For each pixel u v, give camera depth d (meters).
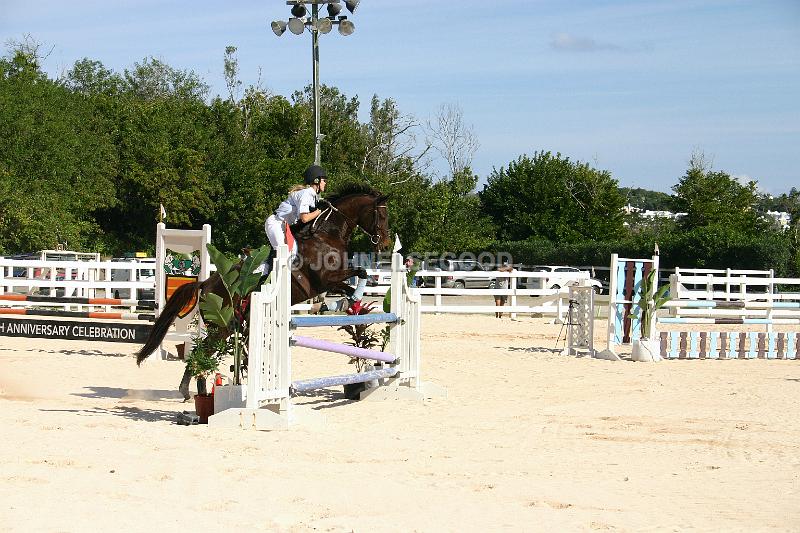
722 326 26.06
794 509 6.22
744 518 5.95
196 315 14.84
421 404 11.35
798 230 46.31
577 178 61.19
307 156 52.97
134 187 51.16
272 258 11.12
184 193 49.53
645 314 17.56
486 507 6.13
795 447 8.59
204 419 9.59
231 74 63.22
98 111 54.69
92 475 6.71
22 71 50.19
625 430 9.46
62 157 45.34
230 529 5.42
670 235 46.84
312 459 7.76
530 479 7.09
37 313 15.72
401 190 44.41
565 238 59.09
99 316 15.41
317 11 22.39
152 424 9.24
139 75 83.19
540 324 24.88
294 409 9.70
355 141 56.94
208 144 51.94
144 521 5.51
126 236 52.78
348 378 10.62
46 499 5.95
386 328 12.40
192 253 14.83
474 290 26.64
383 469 7.38
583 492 6.64
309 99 59.22
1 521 5.34
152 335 10.39
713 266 42.34
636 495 6.59
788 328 25.97
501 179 62.19
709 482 7.08
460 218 47.75
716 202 54.53
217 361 9.98
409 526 5.58
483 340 20.34
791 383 13.71
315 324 10.02
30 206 39.12
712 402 11.56
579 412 10.68
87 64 77.81
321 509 5.97
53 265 21.62
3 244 38.41
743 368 15.94
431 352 17.72
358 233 34.69
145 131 52.72
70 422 8.95
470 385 13.20
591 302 17.44
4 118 43.81
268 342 9.42
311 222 11.53
